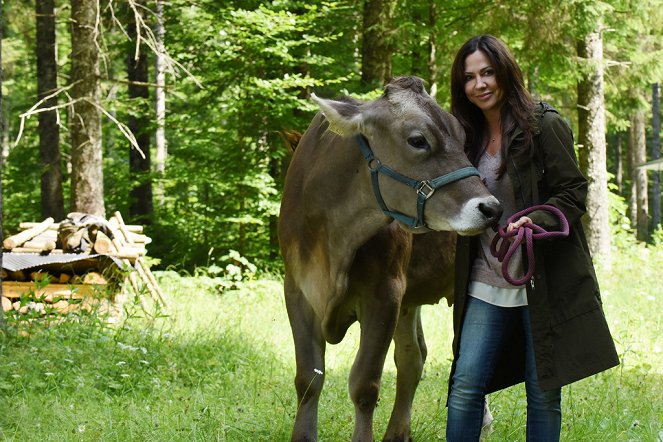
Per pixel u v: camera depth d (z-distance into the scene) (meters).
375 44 15.30
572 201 3.75
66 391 5.87
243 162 14.61
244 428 5.09
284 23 13.57
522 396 6.01
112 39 16.91
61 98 17.52
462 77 4.01
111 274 8.87
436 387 6.67
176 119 15.22
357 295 4.53
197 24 14.47
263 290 11.64
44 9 17.44
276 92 14.30
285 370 7.21
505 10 14.81
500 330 4.02
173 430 4.96
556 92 20.55
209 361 7.00
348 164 4.29
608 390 6.26
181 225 16.58
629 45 18.47
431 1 15.18
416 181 3.90
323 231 4.41
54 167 17.73
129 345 7.03
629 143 34.25
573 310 3.75
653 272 14.56
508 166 3.88
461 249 4.09
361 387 4.39
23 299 7.00
